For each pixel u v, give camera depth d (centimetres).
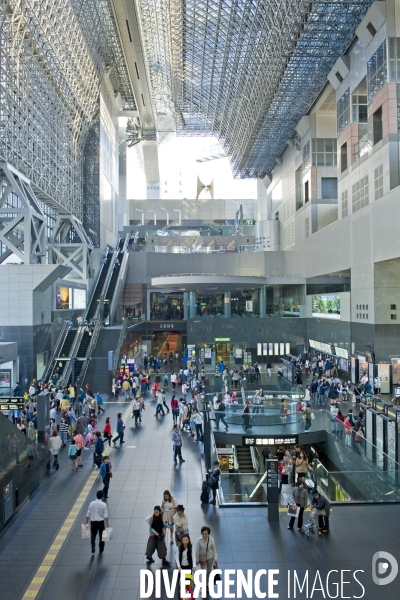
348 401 2683
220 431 2091
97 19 4647
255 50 3959
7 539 1113
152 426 2222
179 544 888
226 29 4125
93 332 3531
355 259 3441
